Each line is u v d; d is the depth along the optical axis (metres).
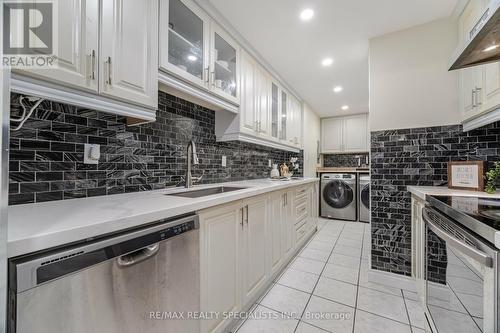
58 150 1.06
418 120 1.84
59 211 0.84
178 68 1.35
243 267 1.47
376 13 1.70
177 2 1.37
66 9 0.82
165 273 0.90
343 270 2.13
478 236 0.76
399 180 1.90
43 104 1.01
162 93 1.61
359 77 2.88
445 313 1.06
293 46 2.15
